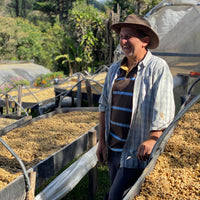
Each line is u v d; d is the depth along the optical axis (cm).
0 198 188
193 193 164
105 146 230
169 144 243
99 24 1703
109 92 214
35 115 761
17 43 2070
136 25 190
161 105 185
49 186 237
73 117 471
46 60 2005
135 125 198
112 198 203
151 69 193
